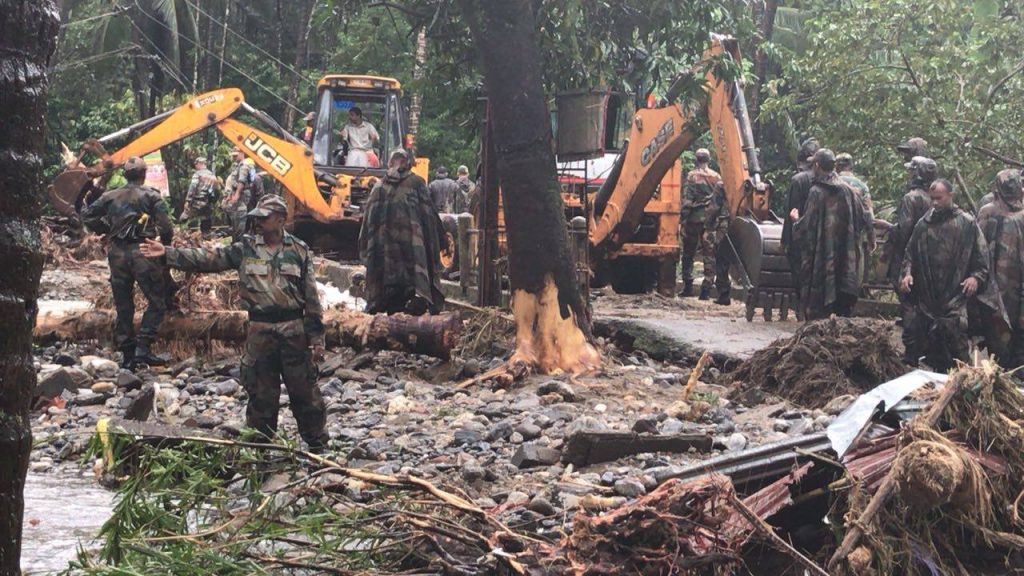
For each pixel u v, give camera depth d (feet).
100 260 69.51
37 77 7.95
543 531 19.80
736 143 51.55
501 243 54.49
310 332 25.45
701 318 50.57
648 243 62.85
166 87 123.24
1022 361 40.19
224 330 38.96
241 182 80.48
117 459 18.22
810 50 61.05
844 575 16.29
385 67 102.63
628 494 22.36
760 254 48.57
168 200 102.37
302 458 19.10
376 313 40.73
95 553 17.56
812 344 34.91
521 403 33.12
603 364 37.58
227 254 25.23
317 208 74.13
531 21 37.14
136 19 117.50
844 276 45.01
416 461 26.08
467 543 16.33
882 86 58.90
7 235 7.77
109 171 71.46
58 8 8.23
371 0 42.93
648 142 55.88
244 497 19.88
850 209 45.09
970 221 38.96
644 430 27.86
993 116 55.98
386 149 78.95
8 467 7.82
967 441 17.80
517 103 36.88
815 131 61.82
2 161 7.72
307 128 81.35
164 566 15.49
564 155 43.75
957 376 18.01
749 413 32.42
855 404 18.98
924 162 42.39
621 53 44.34
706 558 15.87
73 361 37.68
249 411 25.46
